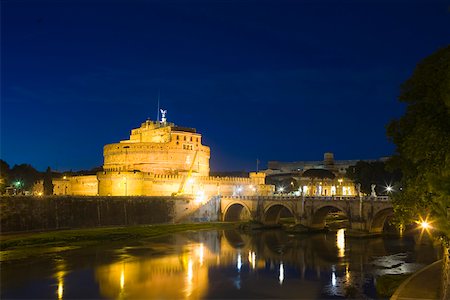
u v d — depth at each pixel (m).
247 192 196.75
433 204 35.22
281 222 162.12
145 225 138.50
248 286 62.94
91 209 126.31
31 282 65.00
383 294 52.47
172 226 138.12
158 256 88.81
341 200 124.69
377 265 77.94
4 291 59.97
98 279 67.06
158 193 170.25
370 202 117.44
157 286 62.84
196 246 103.88
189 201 155.75
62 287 62.12
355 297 56.38
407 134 41.59
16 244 94.50
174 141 196.38
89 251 94.25
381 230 120.94
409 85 41.00
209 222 154.75
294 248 100.50
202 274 71.12
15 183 175.00
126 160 195.75
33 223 111.06
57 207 117.62
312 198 133.38
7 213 105.25
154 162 192.12
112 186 163.25
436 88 35.97
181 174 182.88
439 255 84.81
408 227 129.12
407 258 84.69
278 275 70.31
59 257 86.06
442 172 29.94
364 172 153.50
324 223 139.00
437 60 37.50
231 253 93.25
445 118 34.53
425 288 40.69
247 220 169.12
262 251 96.19
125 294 58.44
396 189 143.12
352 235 118.19
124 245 104.00
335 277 68.38
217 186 187.12
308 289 61.00
